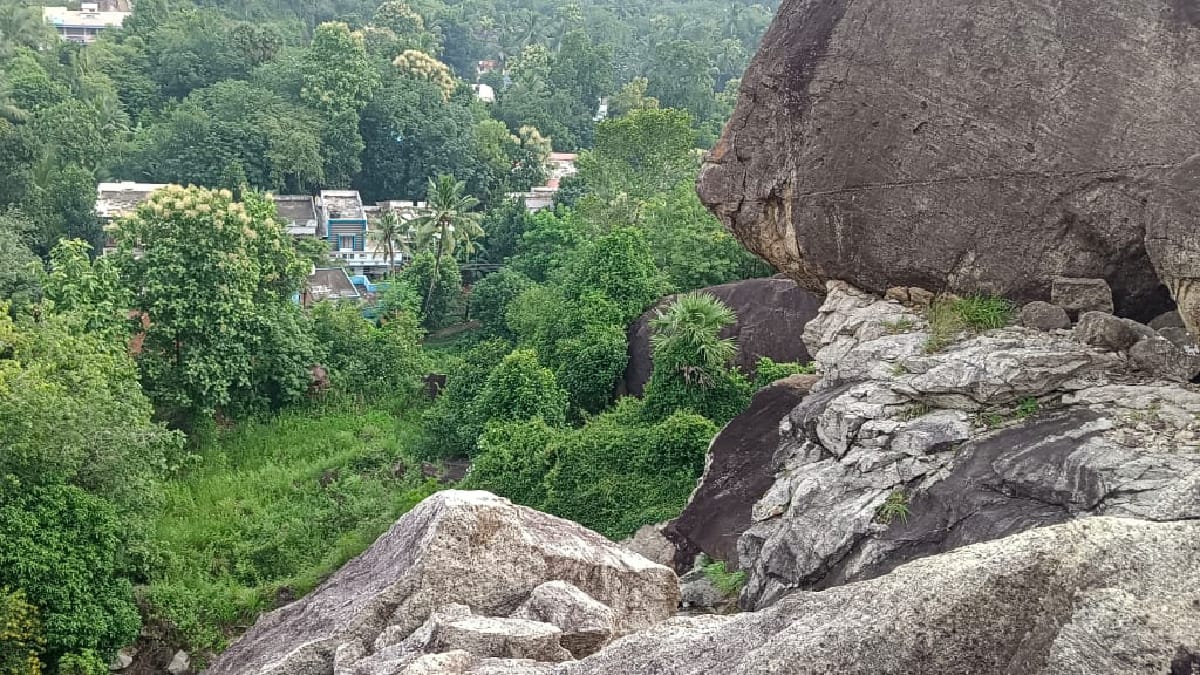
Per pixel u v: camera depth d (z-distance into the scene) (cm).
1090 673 355
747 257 2295
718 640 507
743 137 1109
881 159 1015
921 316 1023
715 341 1602
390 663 605
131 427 1468
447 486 1684
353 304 2927
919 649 407
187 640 1314
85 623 1171
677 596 773
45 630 1151
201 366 2016
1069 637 367
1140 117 889
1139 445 737
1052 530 414
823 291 1171
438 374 2536
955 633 405
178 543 1565
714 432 1387
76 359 1595
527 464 1522
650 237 2581
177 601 1341
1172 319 906
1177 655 344
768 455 1145
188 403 2012
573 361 2061
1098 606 368
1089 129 910
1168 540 392
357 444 2061
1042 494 750
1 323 1548
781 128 1078
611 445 1442
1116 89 898
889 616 420
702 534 1136
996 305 966
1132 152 893
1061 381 855
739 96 1112
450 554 698
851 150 1030
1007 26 939
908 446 868
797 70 1052
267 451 2039
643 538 1250
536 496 1476
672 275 2302
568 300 2294
